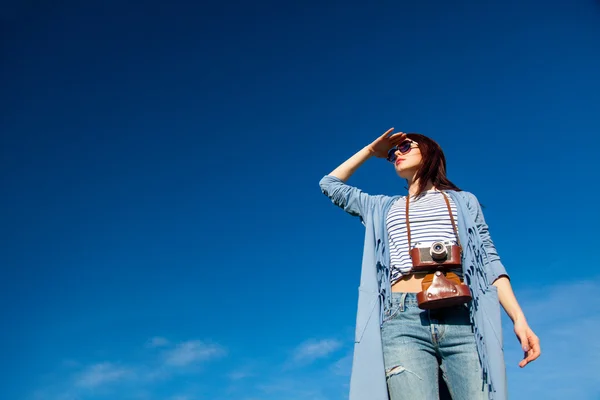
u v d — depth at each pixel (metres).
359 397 2.72
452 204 3.18
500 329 2.76
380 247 3.12
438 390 2.74
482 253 3.00
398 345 2.77
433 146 3.46
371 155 3.69
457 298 2.69
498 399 2.58
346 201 3.51
